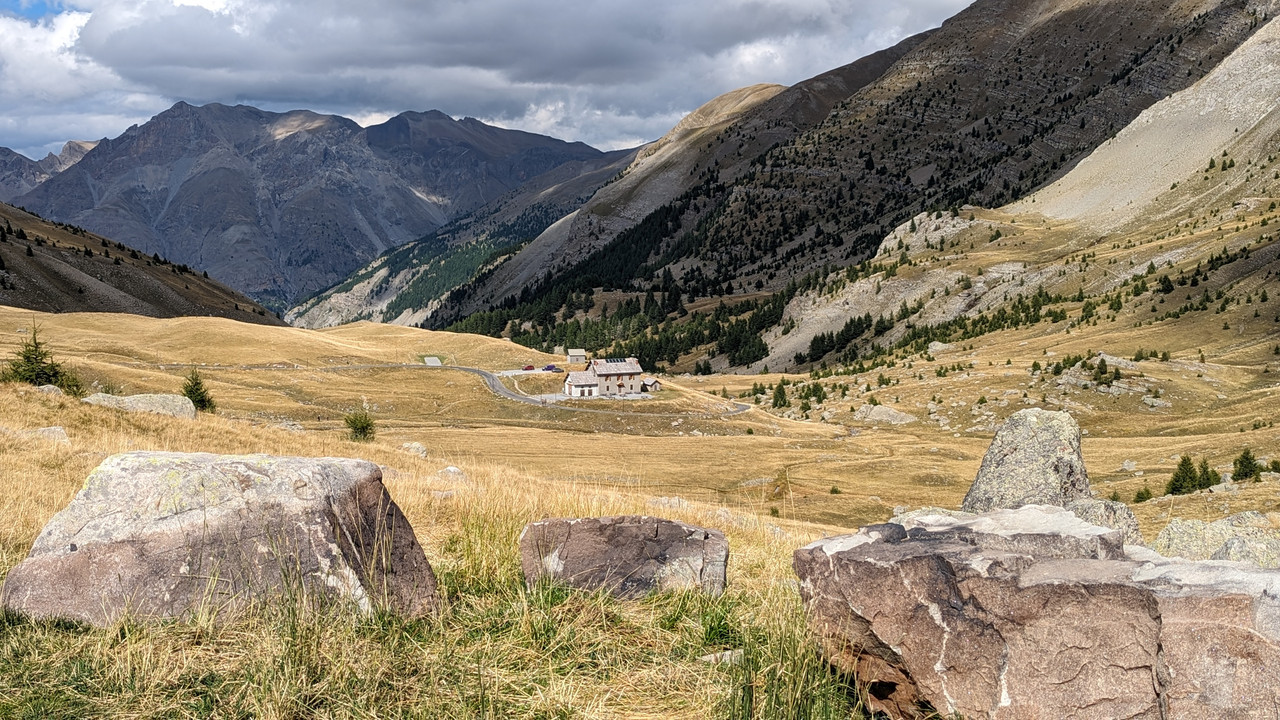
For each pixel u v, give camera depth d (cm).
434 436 10550
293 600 579
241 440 3372
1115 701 434
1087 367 13438
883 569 520
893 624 512
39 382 4834
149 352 14288
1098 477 8125
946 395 14300
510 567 782
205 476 635
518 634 616
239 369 13988
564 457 9125
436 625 624
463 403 13925
